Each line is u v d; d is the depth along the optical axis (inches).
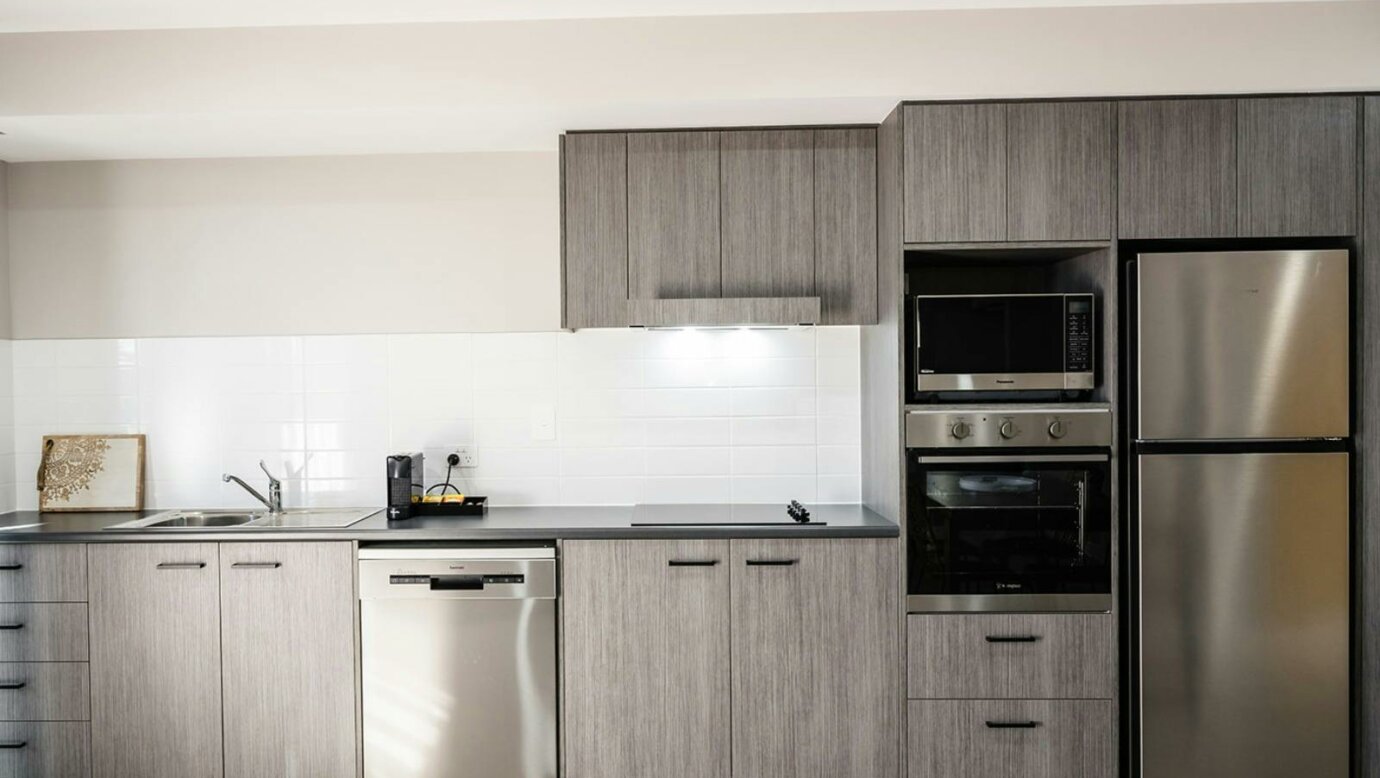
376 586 123.0
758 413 145.6
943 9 119.0
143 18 117.7
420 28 120.9
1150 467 116.5
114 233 144.6
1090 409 119.3
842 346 145.2
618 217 131.2
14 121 122.6
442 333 145.3
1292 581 117.0
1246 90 117.8
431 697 123.2
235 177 144.3
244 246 144.7
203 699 124.6
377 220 144.6
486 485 145.8
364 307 145.1
